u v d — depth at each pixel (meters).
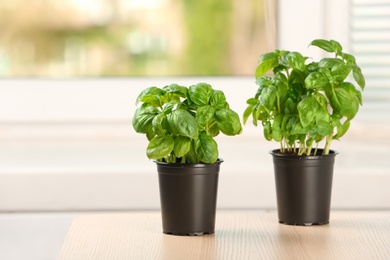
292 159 2.13
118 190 2.80
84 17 3.39
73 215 2.83
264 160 2.94
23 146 3.18
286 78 2.15
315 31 3.29
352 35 3.29
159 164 2.06
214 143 2.04
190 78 3.32
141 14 3.40
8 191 2.79
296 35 3.29
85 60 3.39
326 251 1.95
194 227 2.07
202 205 2.07
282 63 2.14
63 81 3.29
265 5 3.33
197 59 3.41
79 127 3.31
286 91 2.13
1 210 2.80
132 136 3.32
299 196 2.15
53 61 3.39
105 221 2.20
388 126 3.33
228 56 3.41
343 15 3.28
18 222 2.83
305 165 2.13
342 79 2.12
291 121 2.13
